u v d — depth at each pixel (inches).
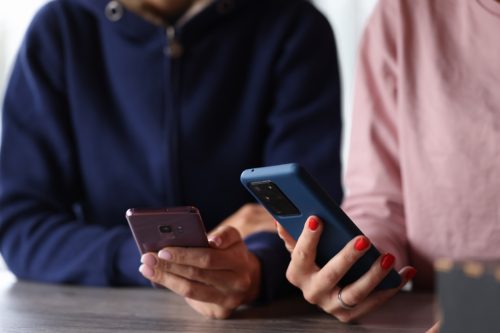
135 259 55.8
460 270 20.0
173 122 64.2
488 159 45.7
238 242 43.0
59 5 67.8
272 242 48.9
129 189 65.2
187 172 64.4
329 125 64.5
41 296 52.8
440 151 47.7
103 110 65.8
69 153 66.4
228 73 65.2
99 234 59.5
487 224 45.9
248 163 65.2
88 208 67.0
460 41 48.0
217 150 64.7
